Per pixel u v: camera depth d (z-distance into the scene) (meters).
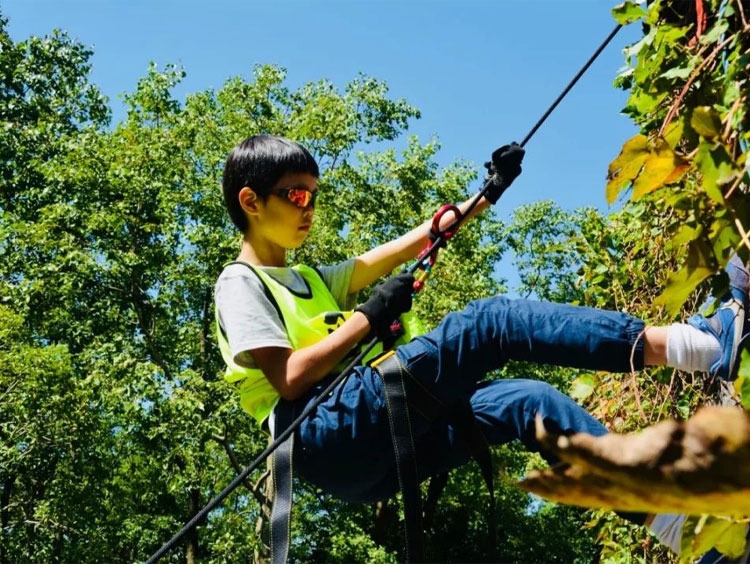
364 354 2.29
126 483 20.02
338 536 19.06
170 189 19.53
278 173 2.71
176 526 20.31
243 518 19.34
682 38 2.21
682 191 1.62
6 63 23.28
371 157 21.19
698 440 0.83
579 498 0.95
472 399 2.31
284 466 2.31
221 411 16.98
